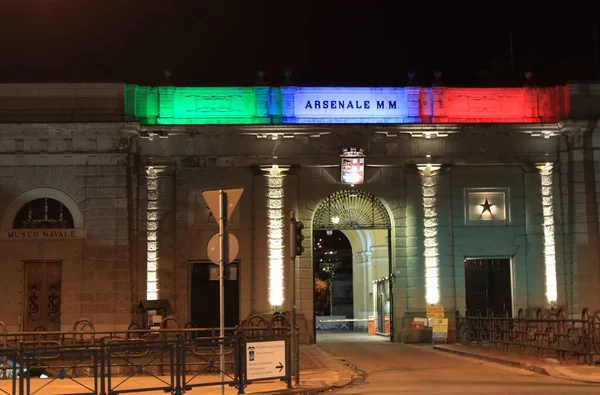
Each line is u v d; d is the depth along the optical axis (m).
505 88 34.94
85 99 33.59
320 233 59.06
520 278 34.44
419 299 33.84
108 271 32.66
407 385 19.16
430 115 34.53
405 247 34.22
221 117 34.03
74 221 33.31
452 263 34.12
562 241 34.12
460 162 34.34
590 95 34.72
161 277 33.19
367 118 34.28
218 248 17.67
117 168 33.31
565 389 17.31
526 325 26.30
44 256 33.06
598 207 33.81
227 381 17.75
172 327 32.41
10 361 20.52
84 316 32.47
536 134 34.38
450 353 28.69
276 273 33.47
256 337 18.06
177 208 33.78
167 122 33.81
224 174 34.00
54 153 33.34
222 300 17.66
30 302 33.06
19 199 33.34
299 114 34.12
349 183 33.91
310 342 33.22
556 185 34.44
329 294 59.66
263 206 33.69
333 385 19.19
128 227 33.00
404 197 34.41
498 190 34.81
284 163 33.88
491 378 20.50
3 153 33.31
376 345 32.78
